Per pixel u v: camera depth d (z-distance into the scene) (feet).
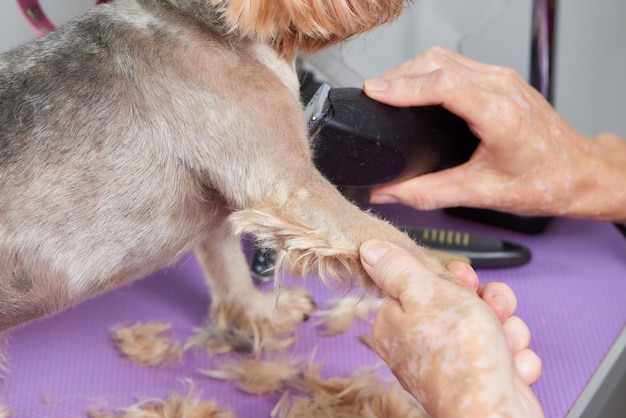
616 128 6.38
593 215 3.97
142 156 2.97
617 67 6.43
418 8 6.23
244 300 3.74
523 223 4.29
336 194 2.97
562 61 6.48
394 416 3.18
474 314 2.25
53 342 3.59
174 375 3.43
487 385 2.07
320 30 2.96
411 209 4.60
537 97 3.90
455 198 3.82
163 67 2.98
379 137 3.42
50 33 3.12
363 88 3.60
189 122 2.98
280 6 2.88
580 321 3.63
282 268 3.07
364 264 2.71
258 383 3.35
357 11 3.03
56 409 3.21
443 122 3.63
